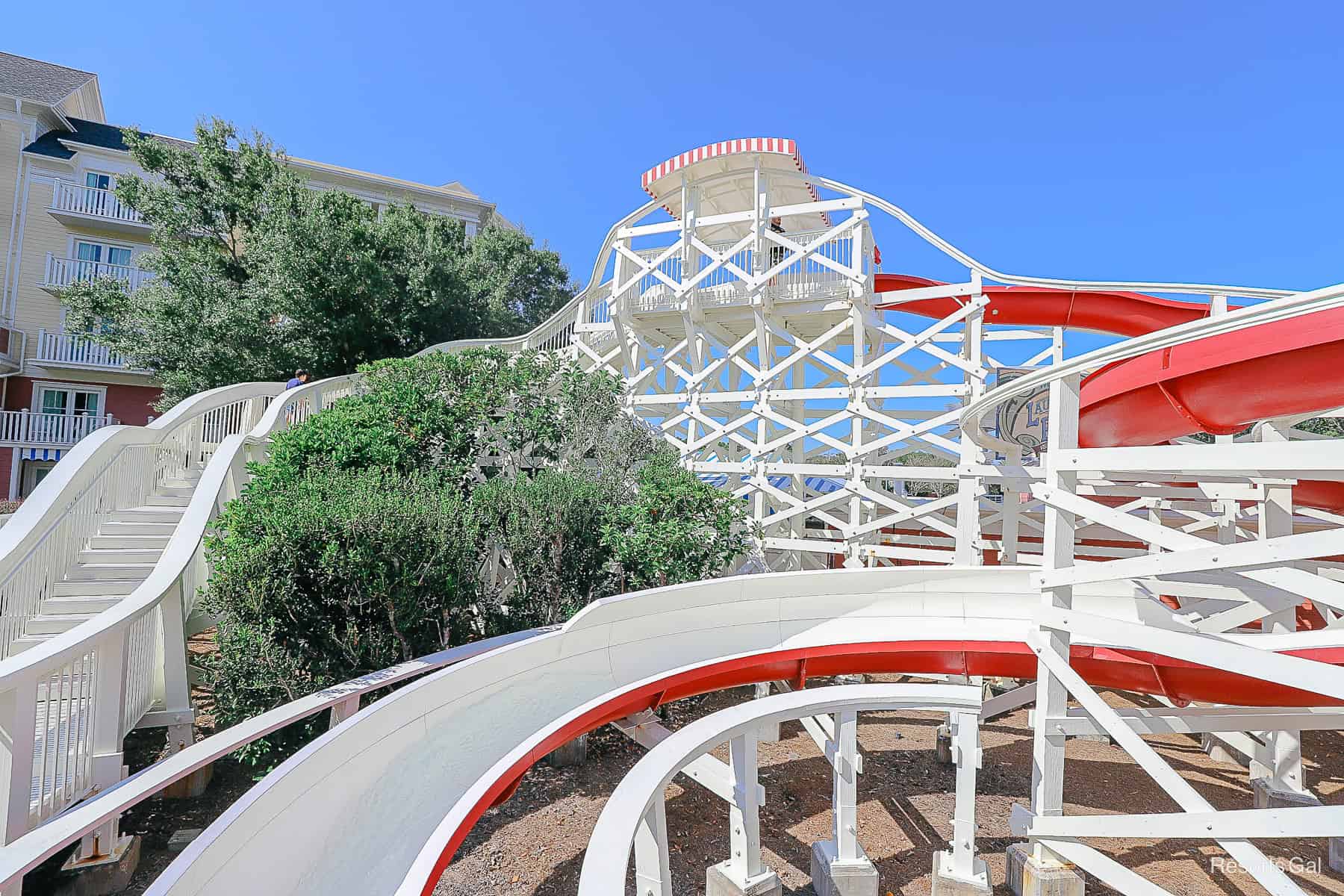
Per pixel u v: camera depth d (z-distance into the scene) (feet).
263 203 55.06
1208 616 25.45
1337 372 18.02
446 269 62.64
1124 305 45.52
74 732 18.20
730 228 52.70
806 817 25.39
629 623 24.56
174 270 52.16
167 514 28.66
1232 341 20.13
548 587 28.32
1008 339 52.65
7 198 63.52
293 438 27.96
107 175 67.62
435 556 22.06
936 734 34.09
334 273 51.31
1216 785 28.99
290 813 12.17
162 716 20.74
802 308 44.60
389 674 19.30
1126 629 18.62
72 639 15.52
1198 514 40.55
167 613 21.08
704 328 46.19
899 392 40.37
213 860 9.96
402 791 14.60
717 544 30.76
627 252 48.37
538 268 90.53
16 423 60.70
